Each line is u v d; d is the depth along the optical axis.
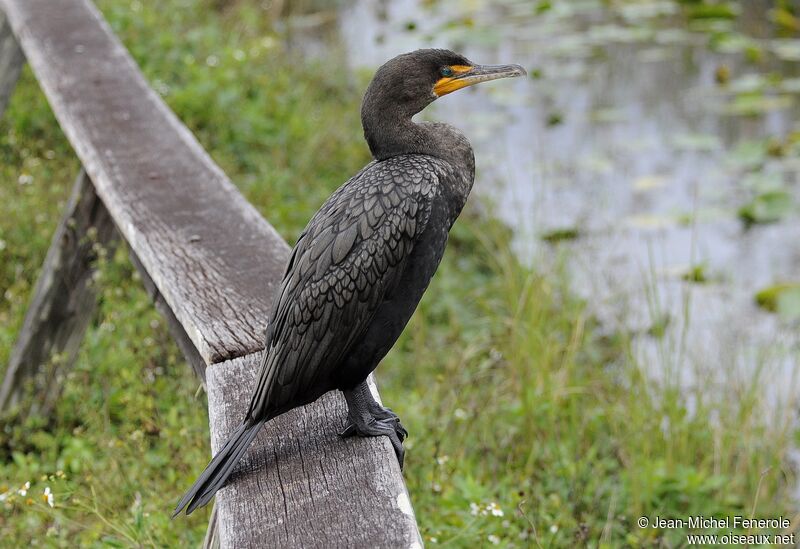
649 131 17.05
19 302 9.73
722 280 12.90
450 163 5.38
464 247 13.49
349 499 4.33
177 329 6.67
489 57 20.14
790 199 14.10
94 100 8.94
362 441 4.83
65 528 6.80
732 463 9.34
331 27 21.88
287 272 4.96
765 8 22.66
